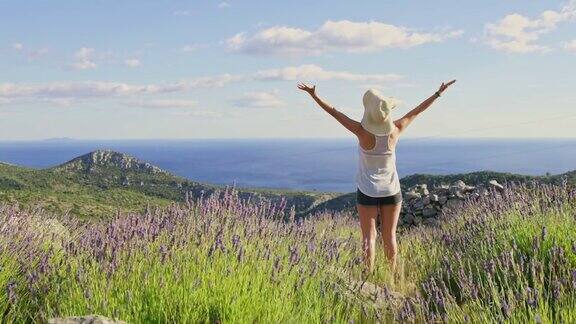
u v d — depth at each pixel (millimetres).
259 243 3721
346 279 3916
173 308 2754
